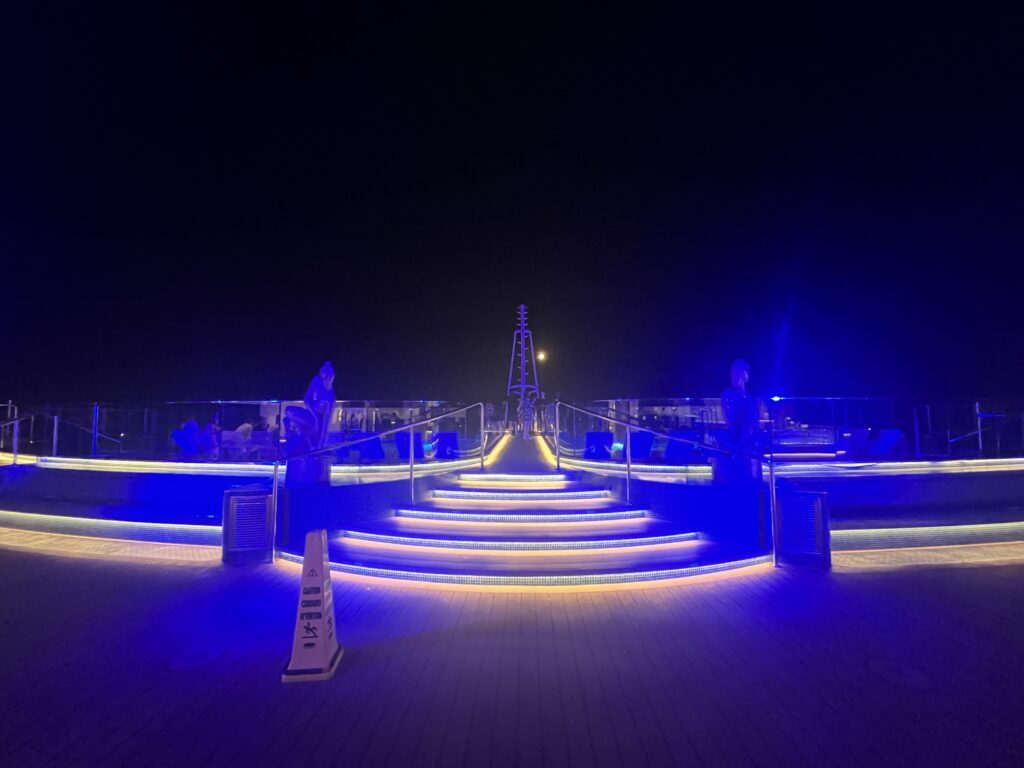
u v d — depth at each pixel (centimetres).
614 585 664
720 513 826
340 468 1265
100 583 683
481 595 632
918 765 316
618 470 1344
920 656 469
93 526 970
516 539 780
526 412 3175
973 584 674
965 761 320
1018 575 711
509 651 479
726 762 319
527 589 650
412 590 650
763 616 567
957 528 888
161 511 1072
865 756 324
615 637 511
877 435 1481
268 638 508
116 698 395
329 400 977
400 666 449
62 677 429
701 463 1334
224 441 1440
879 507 1009
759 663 455
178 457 1445
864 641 501
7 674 434
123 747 334
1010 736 346
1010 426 1453
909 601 612
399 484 965
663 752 329
